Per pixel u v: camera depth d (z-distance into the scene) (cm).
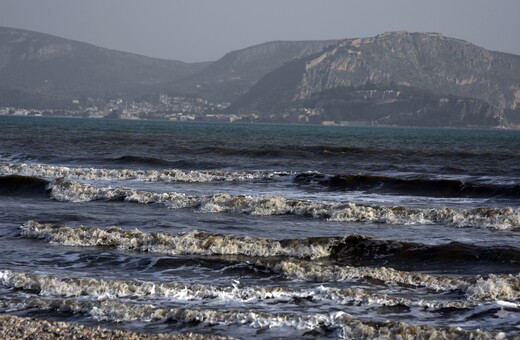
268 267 3127
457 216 4403
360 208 4569
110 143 11919
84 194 5369
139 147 10981
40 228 3791
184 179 6656
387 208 4553
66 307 2536
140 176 6738
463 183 5994
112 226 4022
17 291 2770
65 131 18450
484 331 2303
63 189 5472
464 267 3247
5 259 3262
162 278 2975
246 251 3466
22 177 5759
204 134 19575
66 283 2784
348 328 2284
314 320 2367
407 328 2256
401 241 3538
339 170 7825
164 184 6353
